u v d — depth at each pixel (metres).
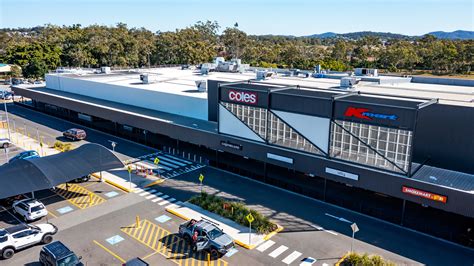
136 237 27.78
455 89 44.72
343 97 33.62
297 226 29.55
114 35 142.62
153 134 52.47
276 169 39.94
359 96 34.56
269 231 28.58
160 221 30.28
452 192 26.52
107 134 57.28
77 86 70.31
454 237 27.45
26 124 63.06
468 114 28.78
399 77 53.81
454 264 24.73
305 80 56.12
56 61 120.69
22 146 50.53
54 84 76.31
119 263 24.62
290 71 68.62
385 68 124.81
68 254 22.84
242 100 38.59
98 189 36.47
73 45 127.88
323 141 33.66
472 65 114.06
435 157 30.94
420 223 29.36
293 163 35.38
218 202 32.78
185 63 134.25
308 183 36.78
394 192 29.47
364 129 31.02
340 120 32.22
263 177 38.59
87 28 157.88
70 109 63.28
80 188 36.62
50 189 36.19
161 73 78.81
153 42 144.62
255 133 38.47
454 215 30.19
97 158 36.56
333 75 59.84
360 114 30.84
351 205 32.44
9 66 115.88
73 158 35.88
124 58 129.25
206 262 24.80
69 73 79.88
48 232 27.11
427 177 29.09
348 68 116.62
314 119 33.78
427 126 30.86
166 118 50.12
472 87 47.03
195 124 46.72
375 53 139.38
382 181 29.98
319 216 31.23
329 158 33.44
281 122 36.16
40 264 24.41
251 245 26.69
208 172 41.28
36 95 71.88
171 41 136.75
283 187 37.16
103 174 40.19
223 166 42.28
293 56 134.50
